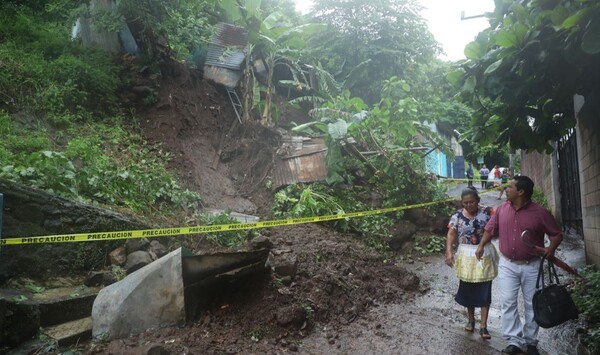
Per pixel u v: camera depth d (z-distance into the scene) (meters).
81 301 4.47
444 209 11.05
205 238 6.62
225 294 5.03
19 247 4.68
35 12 12.50
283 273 5.72
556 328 5.61
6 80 8.38
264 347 4.39
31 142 7.11
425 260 9.20
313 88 14.73
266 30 11.77
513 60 4.52
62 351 3.77
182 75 11.74
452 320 5.82
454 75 5.06
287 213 9.29
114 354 3.77
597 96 6.30
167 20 10.73
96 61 10.13
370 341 4.91
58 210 5.07
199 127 11.35
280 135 11.96
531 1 4.30
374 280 7.00
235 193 10.23
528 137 5.66
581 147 8.30
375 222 9.62
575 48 4.11
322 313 5.38
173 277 4.39
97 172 6.68
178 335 4.20
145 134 9.94
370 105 20.86
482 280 5.17
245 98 12.38
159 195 7.56
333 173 10.31
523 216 4.72
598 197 7.22
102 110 9.76
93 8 10.56
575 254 9.58
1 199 3.90
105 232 5.11
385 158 10.82
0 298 3.68
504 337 4.81
